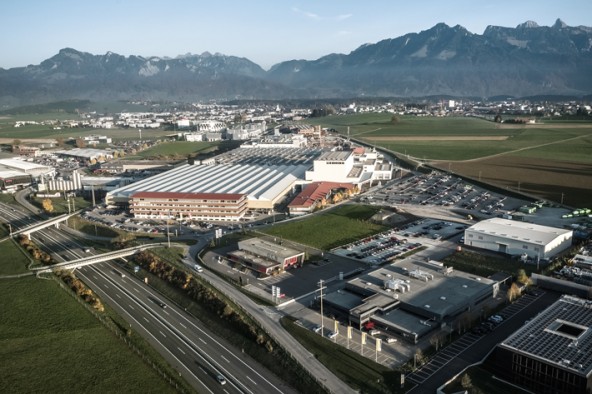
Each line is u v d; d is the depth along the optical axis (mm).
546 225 190000
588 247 162125
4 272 156750
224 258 162250
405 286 124500
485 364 96438
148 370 101250
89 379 98438
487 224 175250
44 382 97625
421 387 90062
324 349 104625
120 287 146125
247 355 106625
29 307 130875
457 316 115875
